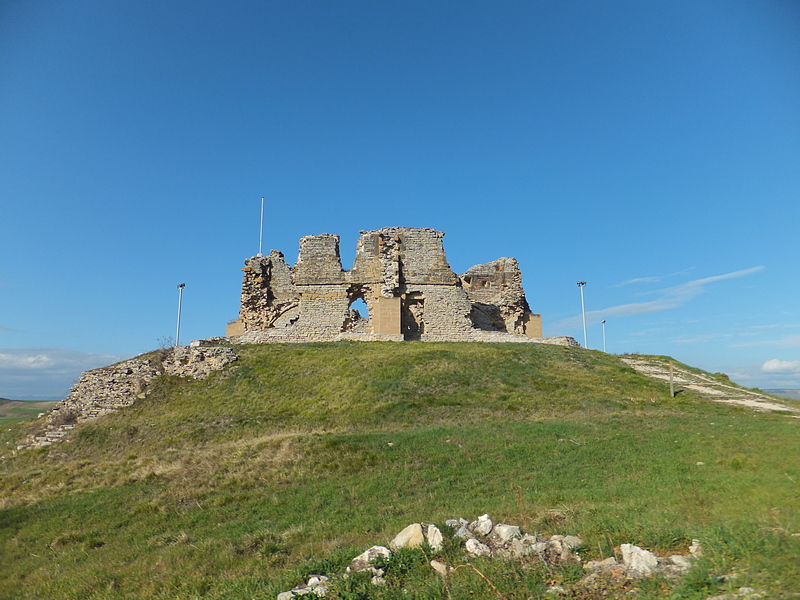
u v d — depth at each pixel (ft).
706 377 114.01
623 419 74.90
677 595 22.61
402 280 143.95
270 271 154.92
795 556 24.47
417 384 95.25
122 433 91.45
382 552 31.27
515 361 109.29
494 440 62.59
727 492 38.86
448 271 146.30
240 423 87.71
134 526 48.26
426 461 56.54
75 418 102.12
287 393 98.68
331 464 57.16
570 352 122.52
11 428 107.34
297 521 43.52
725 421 72.18
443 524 34.96
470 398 88.53
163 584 34.91
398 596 25.99
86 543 45.91
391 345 126.11
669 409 83.82
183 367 111.45
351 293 145.79
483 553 30.22
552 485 45.93
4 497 67.31
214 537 42.14
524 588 25.21
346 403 90.27
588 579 25.67
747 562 24.62
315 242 147.02
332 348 123.34
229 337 137.90
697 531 29.07
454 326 143.23
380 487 49.39
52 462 86.17
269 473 56.85
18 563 44.34
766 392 105.19
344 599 26.27
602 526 31.48
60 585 38.24
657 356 134.31
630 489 42.11
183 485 57.06
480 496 44.47
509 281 156.04
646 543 28.66
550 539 31.12
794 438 58.13
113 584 36.58
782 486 39.19
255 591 30.19
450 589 25.82
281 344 131.85
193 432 86.28
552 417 78.64
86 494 60.29
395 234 146.10
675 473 46.06
